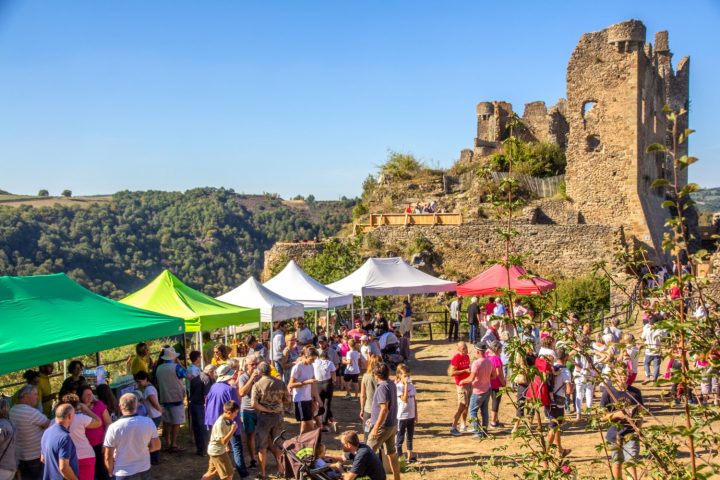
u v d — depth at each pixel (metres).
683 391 5.37
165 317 12.60
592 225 34.44
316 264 32.94
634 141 36.28
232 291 17.33
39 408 10.88
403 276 23.81
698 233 40.59
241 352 15.20
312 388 12.34
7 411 8.80
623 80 36.50
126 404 8.88
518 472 10.41
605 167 36.97
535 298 6.70
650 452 5.64
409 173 47.25
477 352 13.17
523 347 6.43
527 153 42.94
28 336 10.22
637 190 36.25
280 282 20.61
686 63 49.50
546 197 40.25
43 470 9.09
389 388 10.14
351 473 8.48
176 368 12.52
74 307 11.61
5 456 8.59
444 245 36.22
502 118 49.66
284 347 16.50
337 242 35.06
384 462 10.86
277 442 9.82
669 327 5.10
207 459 11.98
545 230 34.97
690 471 5.25
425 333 28.48
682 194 5.15
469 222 37.25
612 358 6.86
